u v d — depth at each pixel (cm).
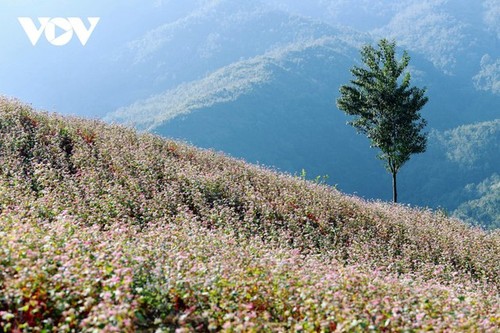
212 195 2000
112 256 1026
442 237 2155
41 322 827
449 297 1154
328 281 1058
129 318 807
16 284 838
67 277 888
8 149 1980
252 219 1823
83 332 777
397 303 977
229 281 990
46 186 1738
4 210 1384
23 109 2427
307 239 1830
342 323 855
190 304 930
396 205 2922
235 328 809
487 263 1950
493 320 1005
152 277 966
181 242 1302
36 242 1030
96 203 1658
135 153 2205
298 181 2519
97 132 2362
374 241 1911
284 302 975
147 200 1783
